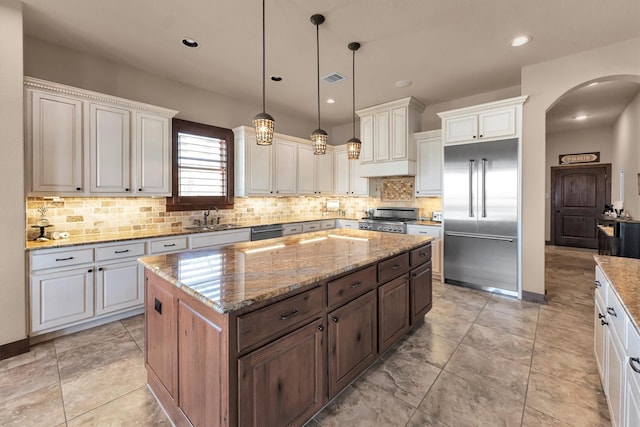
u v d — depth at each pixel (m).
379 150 4.72
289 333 1.41
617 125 5.59
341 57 3.10
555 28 2.60
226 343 1.17
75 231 2.96
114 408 1.71
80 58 2.96
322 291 1.59
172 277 1.48
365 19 2.45
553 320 2.88
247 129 4.18
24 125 2.38
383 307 2.12
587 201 6.69
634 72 2.80
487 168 3.60
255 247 2.32
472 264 3.78
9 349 2.23
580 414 1.65
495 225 3.57
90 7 2.28
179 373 1.50
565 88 3.13
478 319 2.91
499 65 3.31
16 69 2.24
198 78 3.61
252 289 1.31
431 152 4.41
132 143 3.08
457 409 1.70
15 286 2.25
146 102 3.44
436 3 2.25
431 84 3.83
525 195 3.40
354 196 5.48
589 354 2.27
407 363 2.17
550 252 6.29
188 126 3.79
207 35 2.68
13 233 2.24
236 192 4.30
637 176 4.16
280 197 5.12
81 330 2.66
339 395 1.82
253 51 2.97
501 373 2.04
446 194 3.96
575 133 6.73
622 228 2.66
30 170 2.45
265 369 1.30
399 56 3.09
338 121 5.68
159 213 3.58
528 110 3.35
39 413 1.66
